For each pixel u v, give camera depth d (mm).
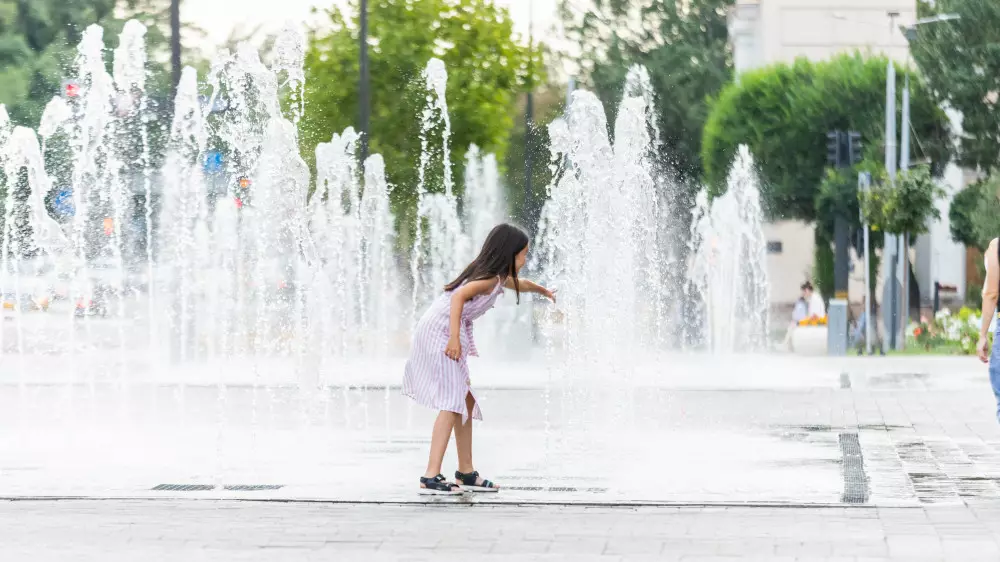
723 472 14344
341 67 56094
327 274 35094
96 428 19000
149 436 18062
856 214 63000
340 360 34406
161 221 41031
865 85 69750
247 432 18656
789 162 71750
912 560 9461
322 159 35000
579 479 13820
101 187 43000
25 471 14461
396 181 56438
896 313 44281
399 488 13125
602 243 25891
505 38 58344
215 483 13500
